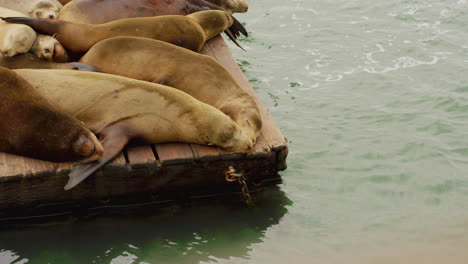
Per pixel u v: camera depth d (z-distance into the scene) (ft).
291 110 33.40
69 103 23.00
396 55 39.75
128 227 23.59
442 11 46.01
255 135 24.61
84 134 21.49
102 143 22.25
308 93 35.40
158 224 23.91
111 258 21.99
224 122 23.34
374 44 41.29
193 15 32.89
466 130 30.94
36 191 22.21
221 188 25.09
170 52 26.48
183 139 23.73
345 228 24.22
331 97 34.83
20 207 22.62
